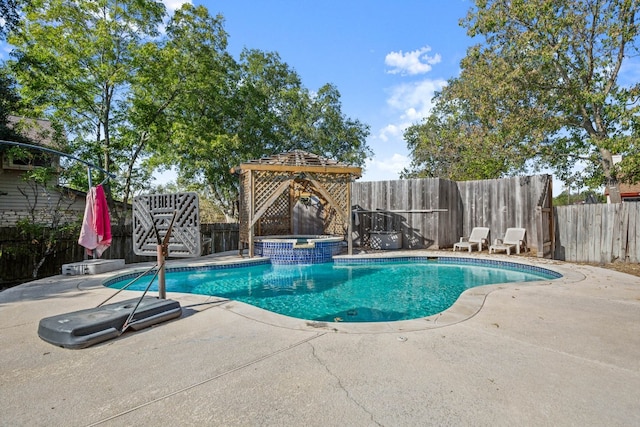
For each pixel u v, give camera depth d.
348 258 9.84
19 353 2.91
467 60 13.11
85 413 1.99
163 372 2.53
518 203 10.73
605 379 2.38
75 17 10.12
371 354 2.84
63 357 2.82
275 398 2.15
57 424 1.89
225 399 2.14
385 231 12.00
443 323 3.66
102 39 10.16
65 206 12.77
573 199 27.55
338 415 1.95
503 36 12.41
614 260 8.35
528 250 10.47
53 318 3.38
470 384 2.31
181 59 11.66
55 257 8.80
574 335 3.27
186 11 12.08
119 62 11.05
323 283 7.47
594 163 13.27
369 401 2.10
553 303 4.46
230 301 4.75
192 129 12.30
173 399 2.15
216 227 11.81
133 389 2.28
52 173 10.38
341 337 3.26
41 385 2.35
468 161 16.00
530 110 11.78
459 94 14.57
